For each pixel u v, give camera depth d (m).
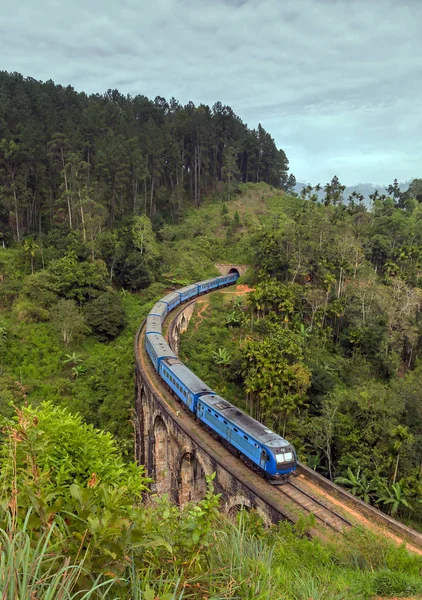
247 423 26.39
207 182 124.06
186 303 66.69
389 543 15.36
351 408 41.44
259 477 24.86
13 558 4.21
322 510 22.09
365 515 22.00
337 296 66.44
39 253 66.00
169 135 109.62
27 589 4.18
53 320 56.50
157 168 101.19
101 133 96.75
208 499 6.91
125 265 72.56
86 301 62.31
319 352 55.47
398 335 57.91
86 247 68.69
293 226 77.25
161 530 6.64
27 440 6.89
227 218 101.06
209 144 119.25
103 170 81.94
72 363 52.72
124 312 63.31
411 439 36.19
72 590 4.96
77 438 14.20
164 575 6.31
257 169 138.12
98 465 13.52
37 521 5.49
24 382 47.38
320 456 40.50
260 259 78.19
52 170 79.44
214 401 29.55
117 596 5.34
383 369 56.19
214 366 53.97
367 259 82.25
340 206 104.69
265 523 22.03
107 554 5.04
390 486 35.75
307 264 69.44
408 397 42.50
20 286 61.03
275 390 44.06
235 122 136.38
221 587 6.44
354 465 36.56
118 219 88.38
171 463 32.38
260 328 58.69
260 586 6.88
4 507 5.43
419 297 61.44
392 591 11.15
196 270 82.62
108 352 55.69
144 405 39.12
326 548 15.09
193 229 96.50
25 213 78.00
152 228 92.69
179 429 30.33
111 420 43.25
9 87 102.75
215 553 7.44
